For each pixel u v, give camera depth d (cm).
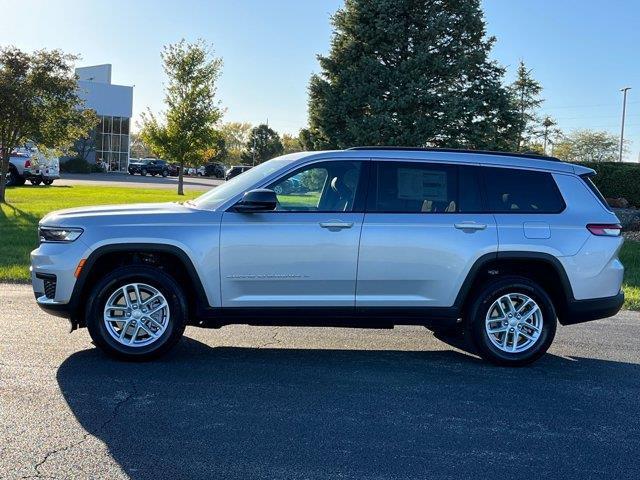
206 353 619
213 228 569
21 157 3173
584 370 605
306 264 574
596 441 433
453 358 632
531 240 596
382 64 2550
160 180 5144
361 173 596
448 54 2594
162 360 587
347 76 2578
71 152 2508
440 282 589
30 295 860
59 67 2183
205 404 477
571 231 605
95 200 2322
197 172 7675
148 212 580
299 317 584
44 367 548
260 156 9869
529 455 407
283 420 452
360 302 586
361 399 502
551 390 540
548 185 618
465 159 612
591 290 608
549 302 604
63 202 2194
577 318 615
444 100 2519
